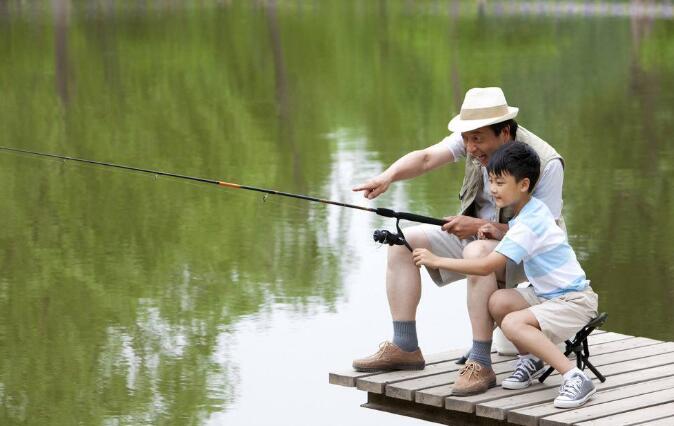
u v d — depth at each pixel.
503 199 7.10
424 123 22.59
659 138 19.62
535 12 44.66
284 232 14.21
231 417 9.08
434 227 7.77
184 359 10.20
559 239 7.12
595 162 17.83
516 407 6.89
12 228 14.59
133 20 43.16
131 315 11.45
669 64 29.52
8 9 46.62
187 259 13.20
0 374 10.04
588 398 6.92
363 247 13.48
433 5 49.47
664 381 7.33
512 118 7.43
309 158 18.89
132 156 19.42
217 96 26.31
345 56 33.47
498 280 7.48
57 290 12.18
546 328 7.02
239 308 11.55
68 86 27.70
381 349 7.65
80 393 9.62
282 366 10.02
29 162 18.80
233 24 42.12
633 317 10.81
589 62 30.31
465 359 7.71
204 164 18.66
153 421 9.04
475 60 31.62
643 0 45.62
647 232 13.66
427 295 11.77
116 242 13.96
